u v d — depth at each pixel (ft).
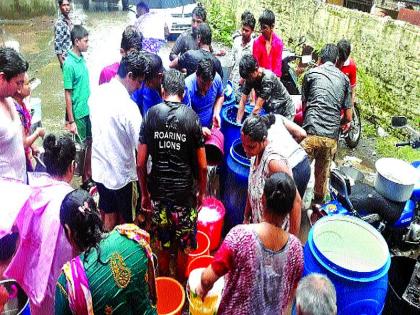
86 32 15.20
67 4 18.80
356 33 23.70
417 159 19.49
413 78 20.62
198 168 10.93
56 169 9.04
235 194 13.29
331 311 5.97
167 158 10.46
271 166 9.43
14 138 10.32
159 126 10.19
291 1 29.63
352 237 10.33
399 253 14.12
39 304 8.46
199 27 17.08
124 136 11.35
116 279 6.70
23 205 8.11
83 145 14.79
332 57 14.97
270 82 13.93
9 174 10.42
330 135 14.34
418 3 27.73
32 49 31.09
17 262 8.30
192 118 10.26
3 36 33.60
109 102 11.22
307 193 14.96
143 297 7.17
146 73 11.69
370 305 9.14
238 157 13.14
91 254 6.72
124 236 6.99
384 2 28.66
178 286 10.73
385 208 13.07
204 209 13.52
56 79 25.81
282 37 31.40
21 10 37.91
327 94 14.28
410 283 10.81
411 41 20.47
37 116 16.35
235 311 7.75
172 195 10.78
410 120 21.11
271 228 7.37
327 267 9.13
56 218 8.08
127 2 42.16
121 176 11.76
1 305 7.58
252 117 9.56
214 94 14.47
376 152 20.90
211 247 13.41
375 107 22.75
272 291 7.57
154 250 11.70
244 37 18.99
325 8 26.25
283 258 7.43
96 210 7.00
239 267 7.42
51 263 8.20
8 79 9.87
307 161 11.03
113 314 6.82
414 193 13.91
